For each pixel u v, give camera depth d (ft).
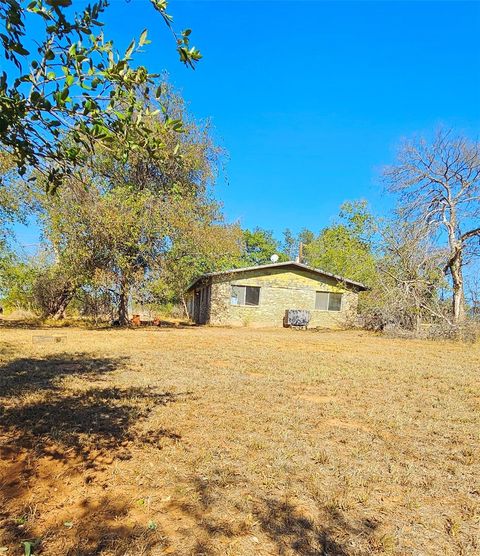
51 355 29.17
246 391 19.36
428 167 58.29
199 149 58.95
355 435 13.94
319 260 109.60
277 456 11.77
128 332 49.57
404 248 56.18
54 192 7.64
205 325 70.85
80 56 5.79
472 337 50.21
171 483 9.94
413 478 10.78
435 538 8.15
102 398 17.28
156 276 54.34
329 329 69.97
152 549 7.38
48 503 8.93
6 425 13.69
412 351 39.52
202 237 56.75
